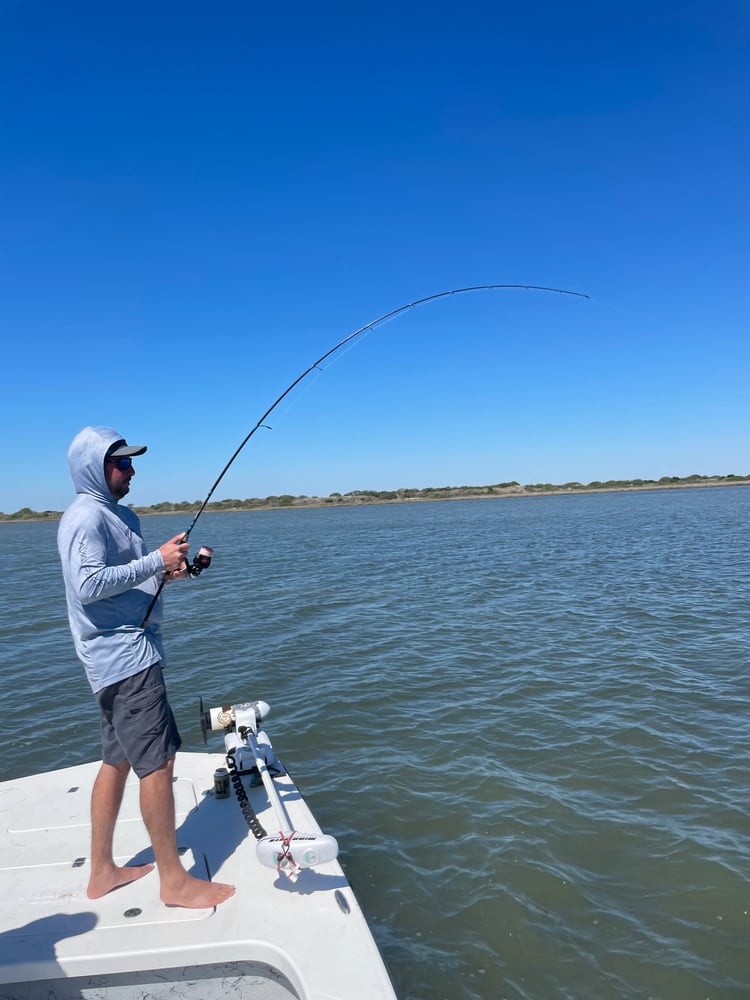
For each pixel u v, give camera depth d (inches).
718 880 172.6
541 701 305.0
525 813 208.4
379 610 535.8
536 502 3951.8
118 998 102.3
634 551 885.8
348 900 111.6
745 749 245.9
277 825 134.3
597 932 156.2
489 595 582.6
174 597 652.7
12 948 100.3
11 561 1253.7
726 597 526.6
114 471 116.3
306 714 300.8
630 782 225.1
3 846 130.4
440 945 153.1
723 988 139.3
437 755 252.8
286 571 824.3
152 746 109.8
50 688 363.9
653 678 328.8
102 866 114.0
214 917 107.5
